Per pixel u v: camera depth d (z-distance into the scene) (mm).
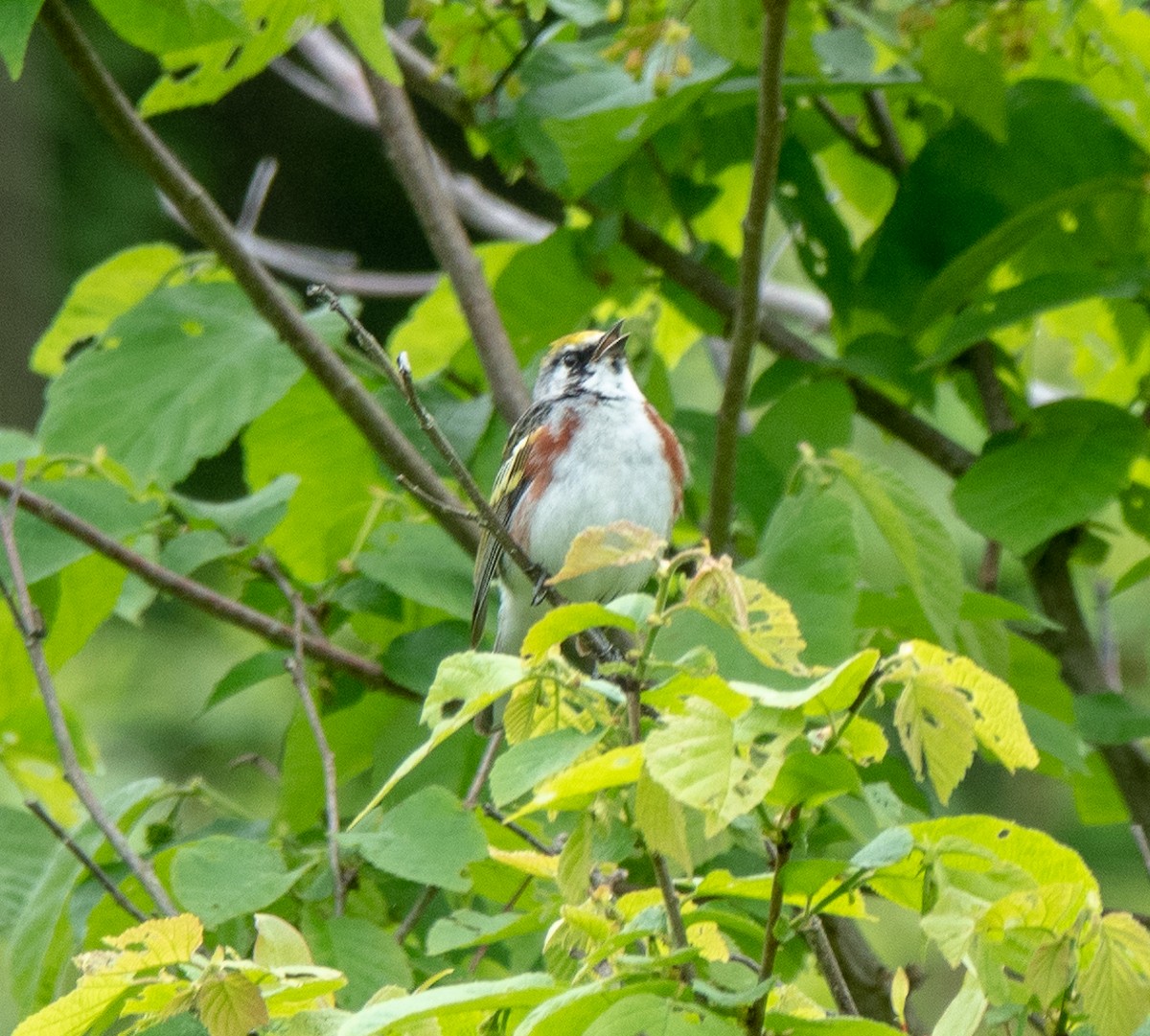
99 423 8617
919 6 8352
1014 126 9398
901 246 9656
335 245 24406
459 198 13305
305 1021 4387
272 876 5914
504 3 9117
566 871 4367
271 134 24047
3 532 7008
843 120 10695
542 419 8992
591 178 8820
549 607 8844
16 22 6051
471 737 7879
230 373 8617
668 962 4023
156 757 18141
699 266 9852
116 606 8930
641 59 7773
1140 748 8898
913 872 4359
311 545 9359
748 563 7211
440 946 5145
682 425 9867
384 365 5578
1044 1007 4258
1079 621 9406
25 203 19984
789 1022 4082
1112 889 15984
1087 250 9688
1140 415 9758
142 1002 4328
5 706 8367
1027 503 8133
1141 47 8703
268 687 18250
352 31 6461
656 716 4875
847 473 7496
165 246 9898
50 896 6957
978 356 9781
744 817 4504
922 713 4125
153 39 7008
